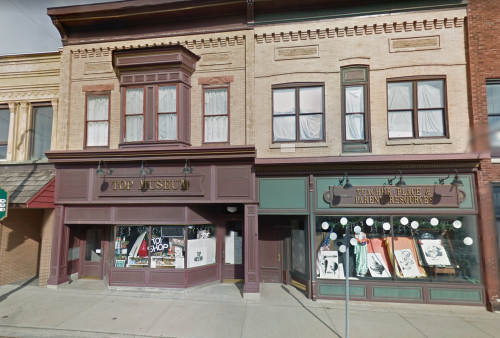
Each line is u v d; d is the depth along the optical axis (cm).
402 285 838
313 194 894
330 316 747
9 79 1088
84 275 1062
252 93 939
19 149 1066
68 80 1015
